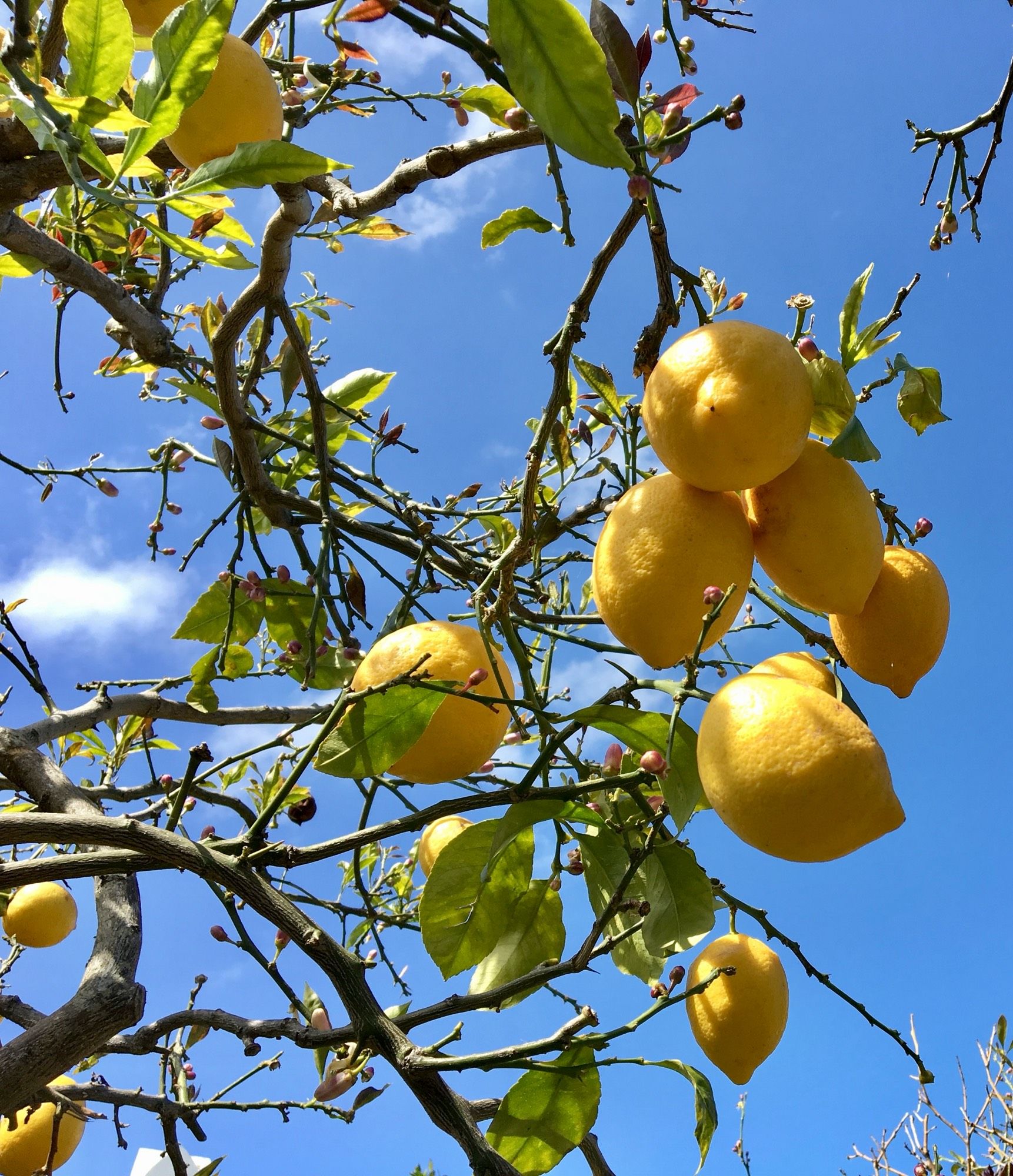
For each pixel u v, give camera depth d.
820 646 0.73
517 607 0.91
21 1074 0.79
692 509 0.63
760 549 0.67
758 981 0.71
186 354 1.00
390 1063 0.64
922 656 0.68
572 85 0.55
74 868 0.69
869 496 0.66
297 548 1.04
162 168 0.86
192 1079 1.13
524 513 0.68
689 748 0.68
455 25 0.64
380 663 0.68
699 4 0.80
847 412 0.67
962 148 0.92
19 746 0.96
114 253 1.24
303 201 0.87
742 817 0.59
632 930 0.65
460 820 0.80
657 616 0.63
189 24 0.58
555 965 0.65
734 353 0.61
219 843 0.70
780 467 0.61
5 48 0.57
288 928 0.67
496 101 0.89
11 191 0.74
